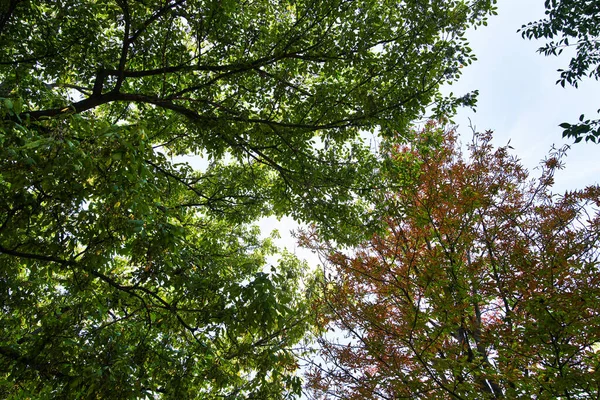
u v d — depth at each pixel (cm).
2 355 489
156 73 697
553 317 519
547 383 550
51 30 657
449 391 599
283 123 755
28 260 462
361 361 711
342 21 713
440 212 772
